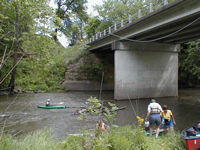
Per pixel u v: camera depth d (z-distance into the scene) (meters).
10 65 19.48
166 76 21.70
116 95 19.14
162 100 18.84
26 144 3.80
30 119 10.65
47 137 4.95
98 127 4.61
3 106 14.48
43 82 27.12
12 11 11.24
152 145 4.84
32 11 11.45
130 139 4.42
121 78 19.47
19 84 24.36
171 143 5.26
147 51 20.83
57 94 23.23
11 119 10.56
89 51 30.39
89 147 3.72
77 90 28.20
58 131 8.38
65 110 13.25
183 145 5.05
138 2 30.62
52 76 28.72
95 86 29.23
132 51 20.06
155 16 14.27
